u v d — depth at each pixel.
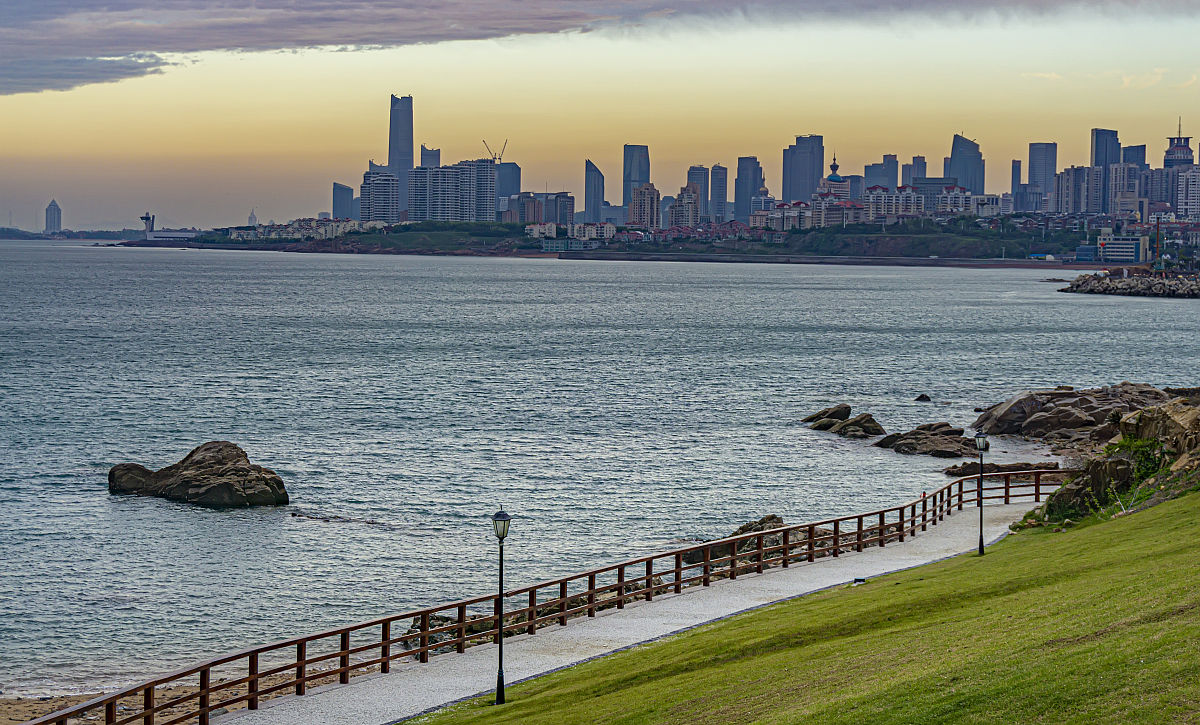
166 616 48.34
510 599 50.44
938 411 108.69
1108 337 190.62
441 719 30.03
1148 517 43.50
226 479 67.00
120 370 130.38
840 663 29.05
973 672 24.91
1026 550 44.66
